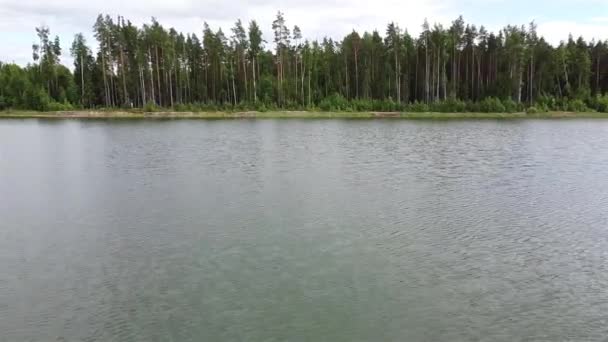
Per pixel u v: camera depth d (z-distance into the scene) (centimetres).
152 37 13638
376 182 3978
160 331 1702
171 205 3281
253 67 14038
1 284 2086
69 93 14000
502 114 12450
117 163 4947
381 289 2008
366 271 2184
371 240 2586
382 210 3150
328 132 8125
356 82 14125
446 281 2094
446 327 1727
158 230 2761
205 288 2020
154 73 14225
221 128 8931
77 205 3322
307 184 3891
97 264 2289
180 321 1766
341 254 2386
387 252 2416
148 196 3534
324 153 5591
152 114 12525
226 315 1802
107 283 2083
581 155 5547
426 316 1800
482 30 14950
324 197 3469
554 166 4803
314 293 1969
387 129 8725
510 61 13700
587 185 3922
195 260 2317
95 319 1789
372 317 1788
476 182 4012
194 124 9919
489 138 7244
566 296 1970
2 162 5059
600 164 4928
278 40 14125
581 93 13475
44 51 14362
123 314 1822
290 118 11725
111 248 2494
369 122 10475
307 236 2642
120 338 1662
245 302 1897
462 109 12750
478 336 1673
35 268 2253
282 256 2353
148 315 1811
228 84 14488
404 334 1680
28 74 14425
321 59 15100
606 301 1928
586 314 1827
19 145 6438
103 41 13988
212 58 14375
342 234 2678
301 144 6444
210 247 2484
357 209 3167
